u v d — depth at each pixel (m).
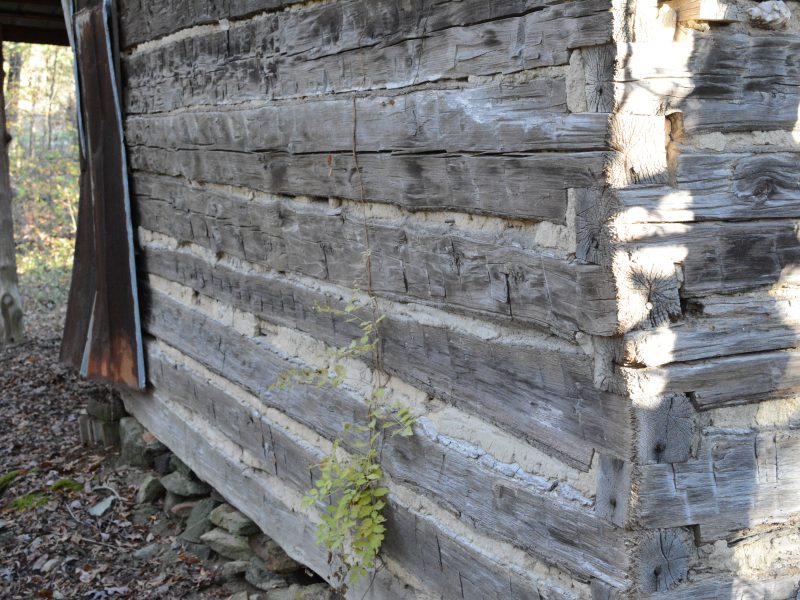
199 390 5.11
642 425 2.30
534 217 2.49
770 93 2.42
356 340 3.47
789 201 2.47
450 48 2.76
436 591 3.16
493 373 2.79
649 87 2.24
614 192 2.24
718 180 2.36
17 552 5.16
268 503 4.41
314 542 4.00
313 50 3.55
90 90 6.01
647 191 2.27
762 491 2.48
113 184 5.89
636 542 2.35
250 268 4.43
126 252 5.84
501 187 2.60
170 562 4.97
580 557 2.50
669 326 2.33
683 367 2.34
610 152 2.23
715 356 2.39
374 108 3.17
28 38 9.62
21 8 8.68
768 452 2.48
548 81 2.39
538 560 2.69
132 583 4.79
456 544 3.01
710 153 2.35
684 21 2.27
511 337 2.71
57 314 11.67
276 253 4.09
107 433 6.62
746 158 2.40
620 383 2.29
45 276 13.38
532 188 2.48
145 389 6.04
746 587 2.50
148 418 6.07
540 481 2.64
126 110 5.71
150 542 5.27
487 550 2.90
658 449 2.32
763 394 2.45
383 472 3.41
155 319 5.70
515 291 2.61
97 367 6.32
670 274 2.30
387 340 3.33
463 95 2.70
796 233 2.48
